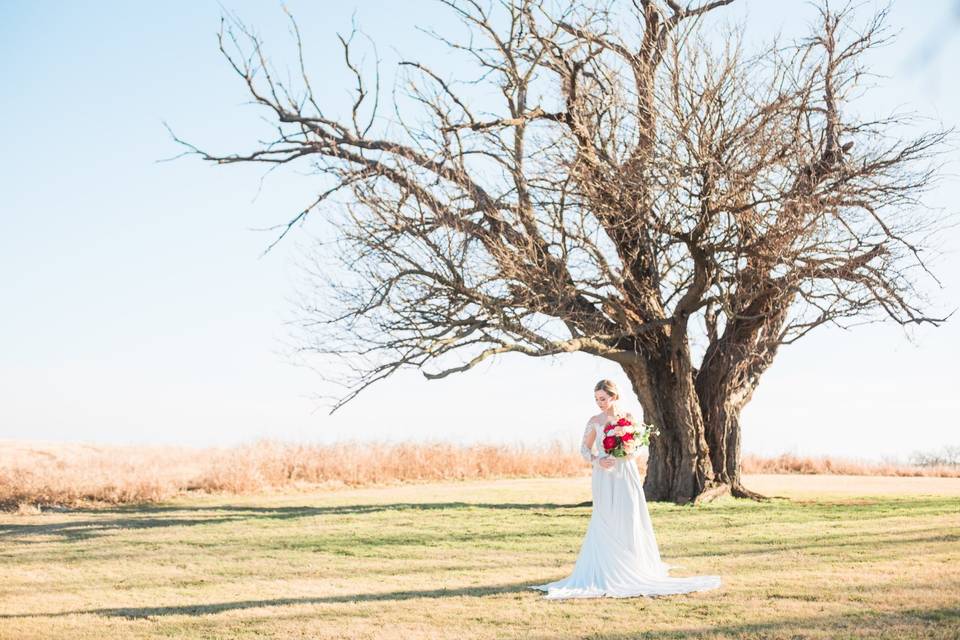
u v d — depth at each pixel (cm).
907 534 1430
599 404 1041
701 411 2258
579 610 908
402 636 824
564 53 2125
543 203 2016
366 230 1991
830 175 1984
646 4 2066
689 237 1952
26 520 2128
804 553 1265
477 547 1512
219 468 2862
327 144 2220
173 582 1220
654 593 973
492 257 1997
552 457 3441
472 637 808
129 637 865
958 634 743
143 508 2378
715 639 760
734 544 1423
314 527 1848
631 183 1919
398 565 1322
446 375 1908
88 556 1520
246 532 1798
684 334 2128
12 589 1184
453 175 2041
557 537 1622
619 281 2064
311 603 1014
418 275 1991
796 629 784
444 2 2100
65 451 3244
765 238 1950
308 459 3034
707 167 1886
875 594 922
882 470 3509
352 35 2145
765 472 3612
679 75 1928
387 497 2523
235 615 959
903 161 1975
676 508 2031
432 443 3325
